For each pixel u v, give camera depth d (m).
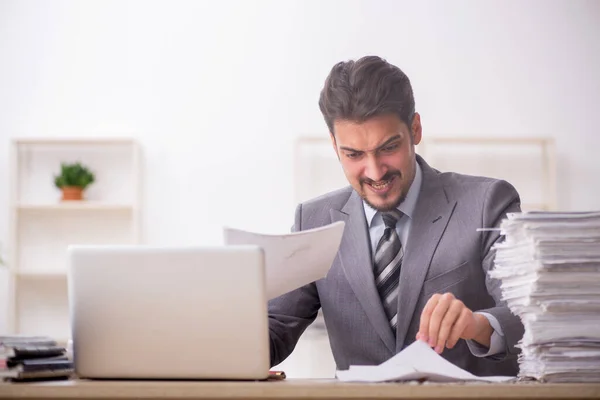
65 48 4.76
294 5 4.76
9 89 4.75
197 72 4.74
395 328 1.90
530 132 4.72
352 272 1.94
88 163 4.72
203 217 4.66
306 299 2.00
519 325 1.57
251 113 4.71
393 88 1.83
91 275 1.34
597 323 1.36
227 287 1.31
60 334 4.64
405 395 1.16
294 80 4.73
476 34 4.74
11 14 4.77
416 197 1.97
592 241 1.35
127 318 1.33
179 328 1.32
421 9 4.75
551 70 4.74
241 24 4.76
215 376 1.32
